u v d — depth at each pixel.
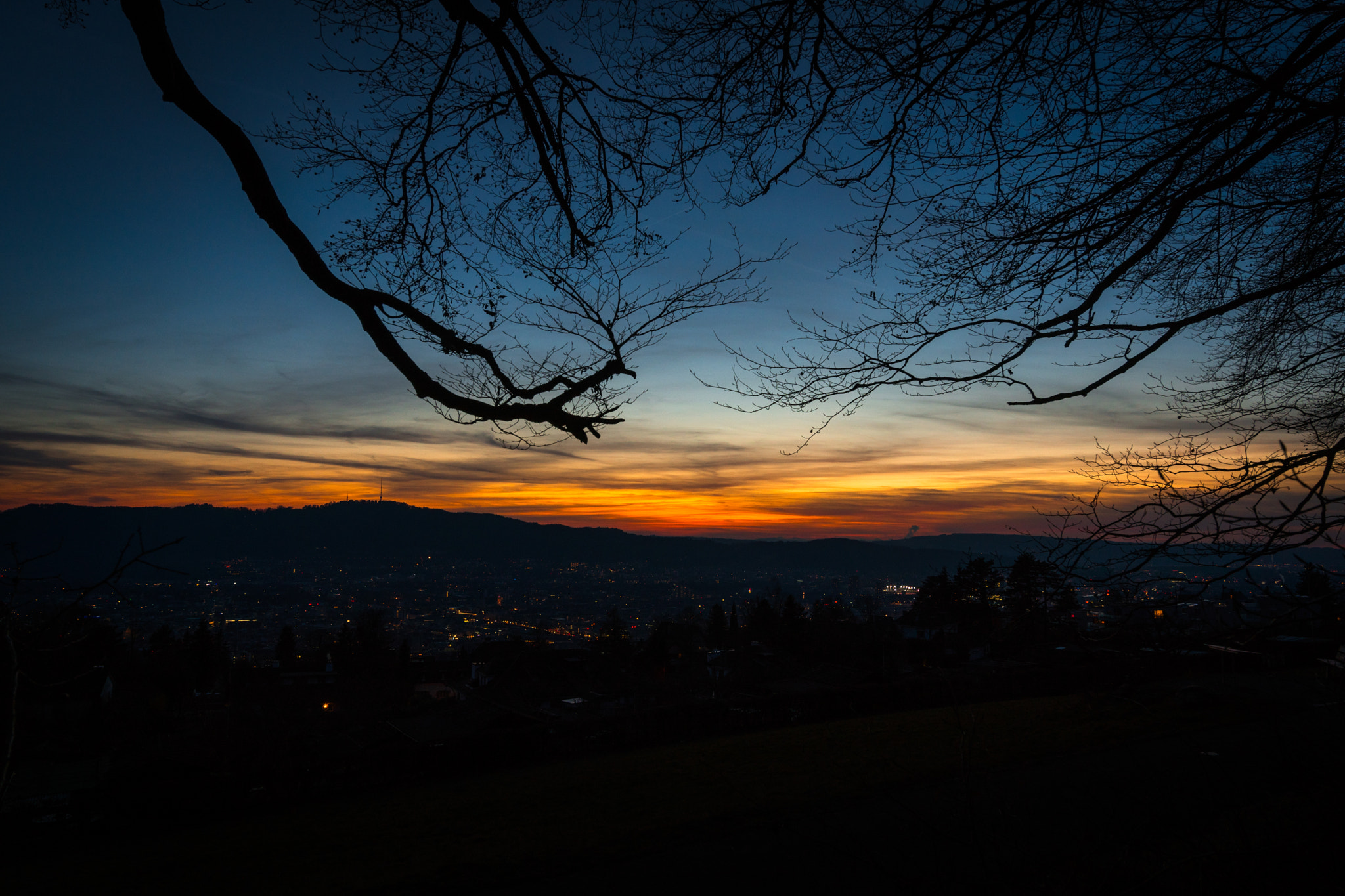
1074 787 7.11
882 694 15.99
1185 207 2.67
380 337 2.80
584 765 12.32
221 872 7.89
